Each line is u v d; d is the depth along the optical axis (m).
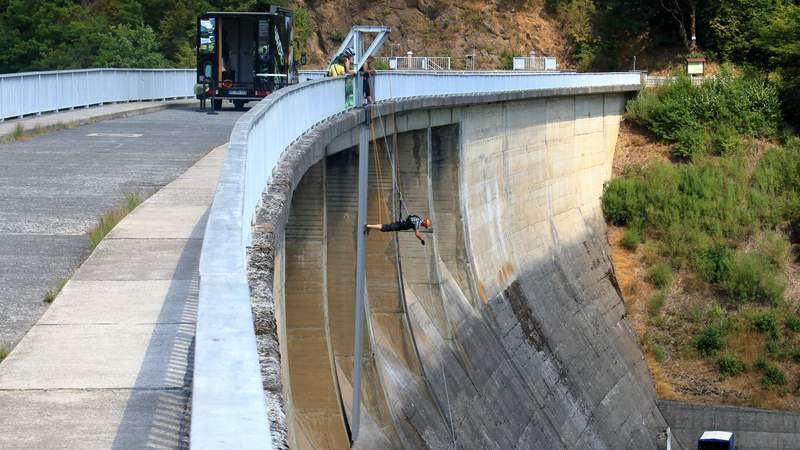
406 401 30.25
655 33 85.31
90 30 78.94
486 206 46.84
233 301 7.32
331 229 32.47
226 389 5.49
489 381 37.31
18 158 28.05
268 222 14.48
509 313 44.06
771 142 62.53
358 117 29.23
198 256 15.99
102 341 11.99
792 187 58.50
